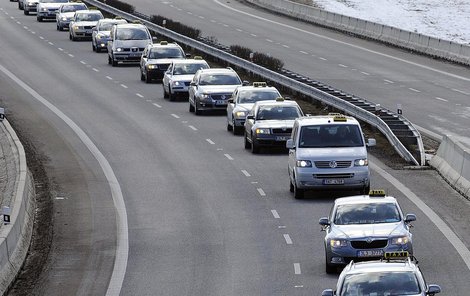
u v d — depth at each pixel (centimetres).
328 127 8275
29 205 7888
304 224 7394
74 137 11131
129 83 14975
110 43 16588
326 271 6125
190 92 12712
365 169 8056
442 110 12381
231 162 9775
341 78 14888
